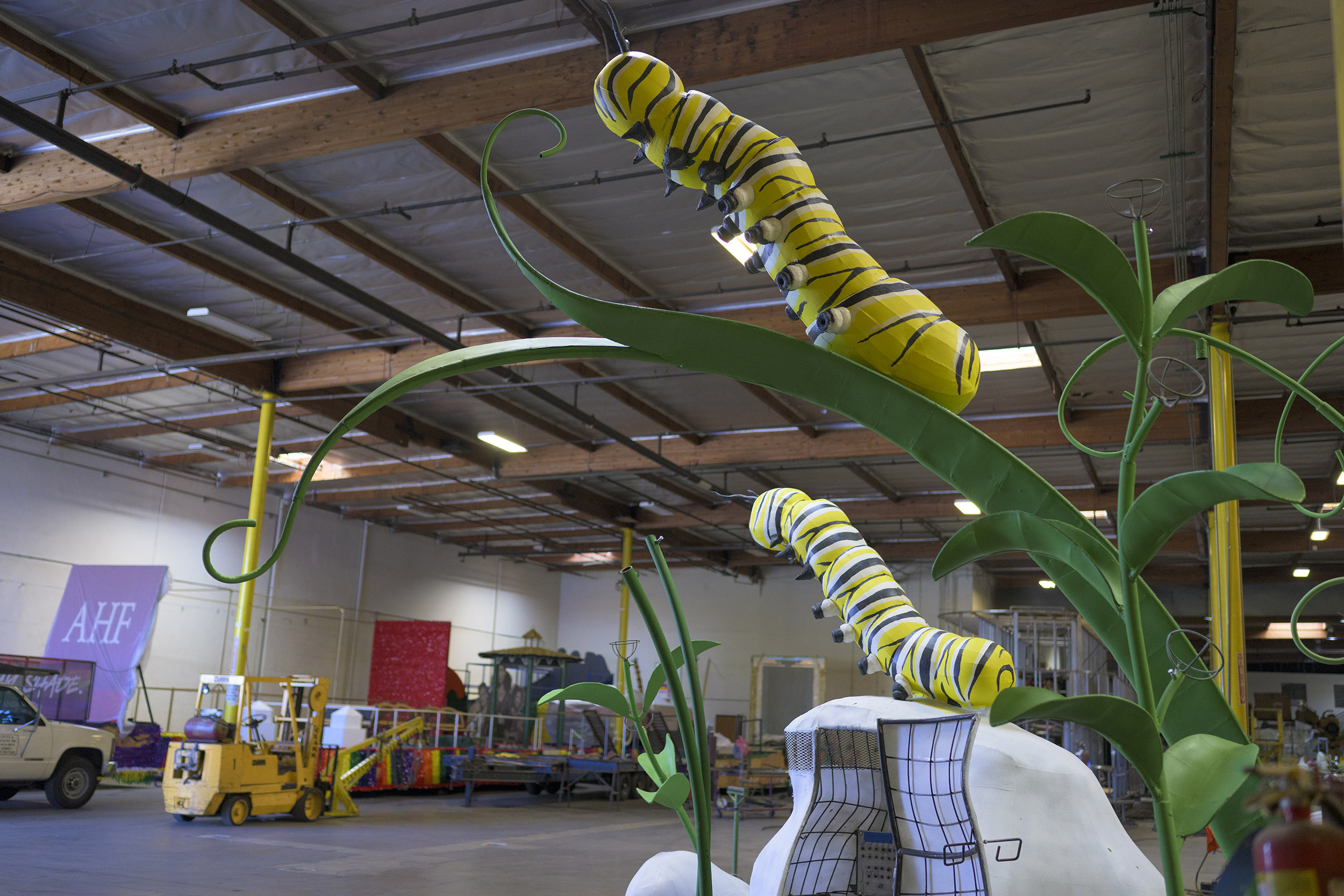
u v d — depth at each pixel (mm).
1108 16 6238
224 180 8703
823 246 1299
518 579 26625
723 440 15883
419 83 7242
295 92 7512
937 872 2232
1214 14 5789
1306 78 6734
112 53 7168
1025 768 2203
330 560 20969
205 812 10328
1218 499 801
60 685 13234
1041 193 8305
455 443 16375
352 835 10344
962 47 6582
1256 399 12672
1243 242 8883
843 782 2453
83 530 16547
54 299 10664
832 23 6129
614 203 8914
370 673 20969
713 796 15219
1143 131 7398
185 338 12188
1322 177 7922
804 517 2613
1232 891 814
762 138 1341
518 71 6949
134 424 15938
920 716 2326
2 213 9570
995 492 990
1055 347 11516
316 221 8992
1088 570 950
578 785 20016
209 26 6824
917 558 23094
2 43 6859
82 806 11672
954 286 9992
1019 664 15344
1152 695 860
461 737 17859
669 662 991
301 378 13281
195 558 18312
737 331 911
